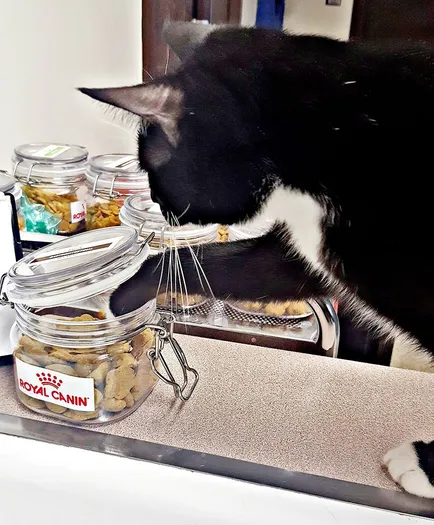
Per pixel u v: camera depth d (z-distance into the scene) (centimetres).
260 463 48
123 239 53
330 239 54
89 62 56
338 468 48
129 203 58
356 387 59
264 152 52
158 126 53
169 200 56
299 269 58
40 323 50
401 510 44
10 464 48
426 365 61
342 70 48
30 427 51
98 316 54
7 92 61
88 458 48
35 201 63
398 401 57
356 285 56
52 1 55
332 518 44
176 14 51
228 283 60
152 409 54
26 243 65
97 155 60
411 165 49
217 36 50
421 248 52
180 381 59
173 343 56
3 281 53
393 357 62
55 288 48
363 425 53
